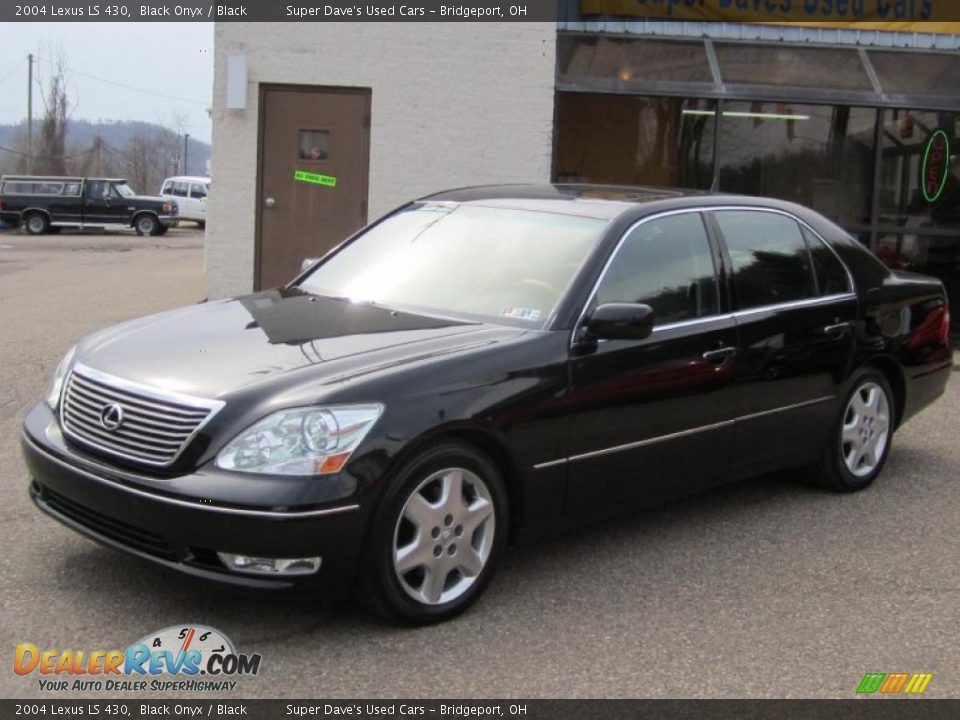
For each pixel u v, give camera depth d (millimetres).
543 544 5059
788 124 11672
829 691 3676
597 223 4941
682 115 11609
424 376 3992
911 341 6238
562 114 11555
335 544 3713
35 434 4277
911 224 11875
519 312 4605
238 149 11008
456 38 11078
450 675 3688
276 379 3906
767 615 4297
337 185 11156
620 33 11633
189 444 3758
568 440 4414
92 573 4422
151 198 35781
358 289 5195
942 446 7211
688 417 4910
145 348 4332
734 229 5391
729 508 5715
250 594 3705
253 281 11188
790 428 5508
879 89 11422
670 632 4102
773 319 5328
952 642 4098
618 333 4449
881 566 4887
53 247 28406
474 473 4117
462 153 11211
